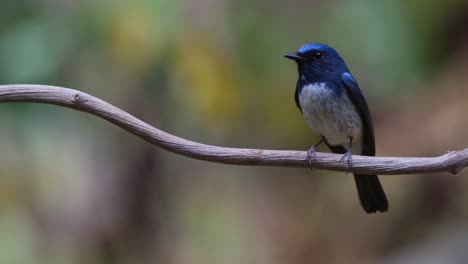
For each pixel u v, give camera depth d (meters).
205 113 11.09
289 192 13.93
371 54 11.68
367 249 13.29
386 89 12.02
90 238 12.06
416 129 12.77
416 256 12.76
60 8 10.69
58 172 11.75
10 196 11.59
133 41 10.41
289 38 11.76
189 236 12.90
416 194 13.10
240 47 11.41
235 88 11.12
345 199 13.55
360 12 11.71
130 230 12.30
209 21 11.09
